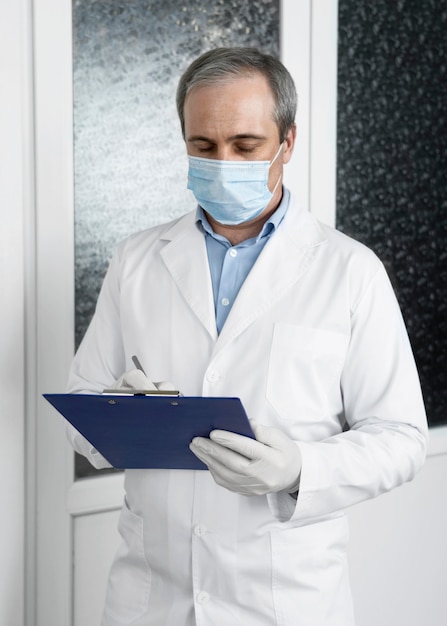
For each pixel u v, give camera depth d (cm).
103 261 203
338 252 155
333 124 229
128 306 162
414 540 251
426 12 243
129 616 154
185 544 149
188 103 149
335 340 150
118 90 200
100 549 209
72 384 167
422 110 246
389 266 245
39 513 197
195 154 152
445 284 255
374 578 246
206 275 157
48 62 187
